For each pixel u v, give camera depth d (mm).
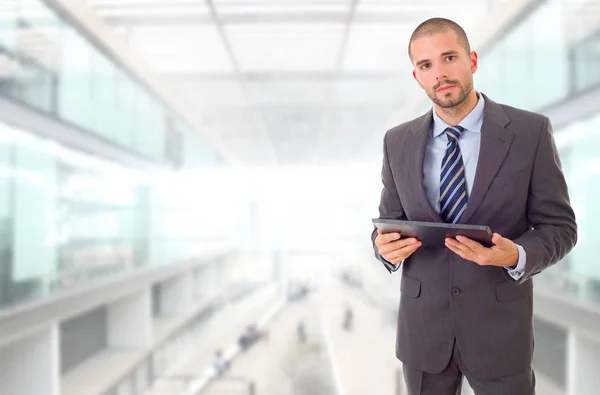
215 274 38844
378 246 2133
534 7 8383
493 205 2043
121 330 19516
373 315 34281
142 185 19453
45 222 11500
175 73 19016
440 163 2227
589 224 8617
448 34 1980
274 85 22625
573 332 8281
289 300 48219
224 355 27438
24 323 9750
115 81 15055
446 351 2178
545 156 2061
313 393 21125
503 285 2117
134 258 18391
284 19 13914
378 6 12906
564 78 8227
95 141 13961
